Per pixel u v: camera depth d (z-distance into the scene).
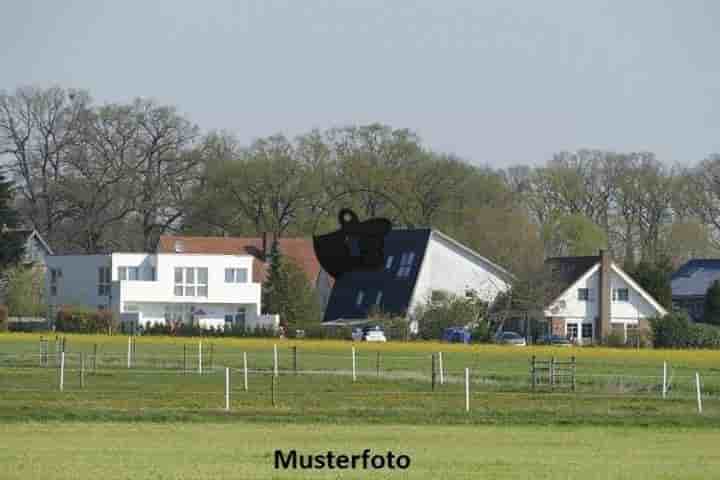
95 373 100.69
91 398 79.31
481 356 135.38
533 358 96.44
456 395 85.19
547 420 70.50
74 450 54.25
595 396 86.56
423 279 181.88
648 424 69.94
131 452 53.66
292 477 47.31
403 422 68.62
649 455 55.44
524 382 99.75
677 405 80.56
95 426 64.88
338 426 66.25
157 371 104.12
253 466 49.91
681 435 64.75
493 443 59.16
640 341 170.88
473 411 73.88
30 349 134.00
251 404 76.69
